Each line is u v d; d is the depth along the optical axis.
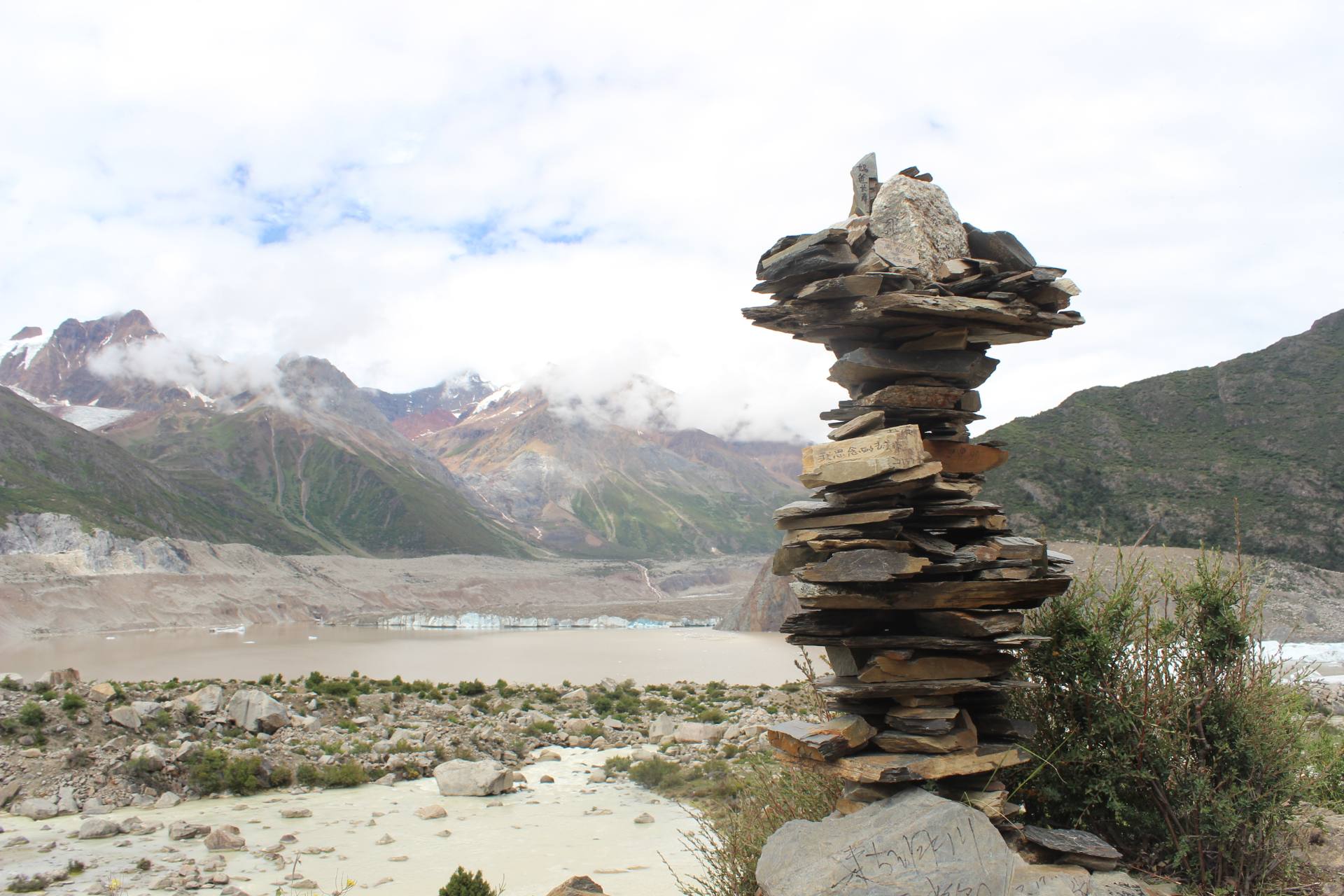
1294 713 6.35
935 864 5.30
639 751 26.78
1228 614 6.28
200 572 190.38
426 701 34.41
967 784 5.94
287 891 13.24
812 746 5.91
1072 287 6.28
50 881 13.52
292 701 29.88
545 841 16.69
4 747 21.33
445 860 15.28
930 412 6.20
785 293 6.63
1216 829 5.86
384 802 20.80
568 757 27.81
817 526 6.41
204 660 87.00
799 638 6.38
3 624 131.12
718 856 7.54
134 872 14.25
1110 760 6.31
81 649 104.19
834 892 5.35
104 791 20.22
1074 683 6.58
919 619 6.18
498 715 33.66
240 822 18.48
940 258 6.49
